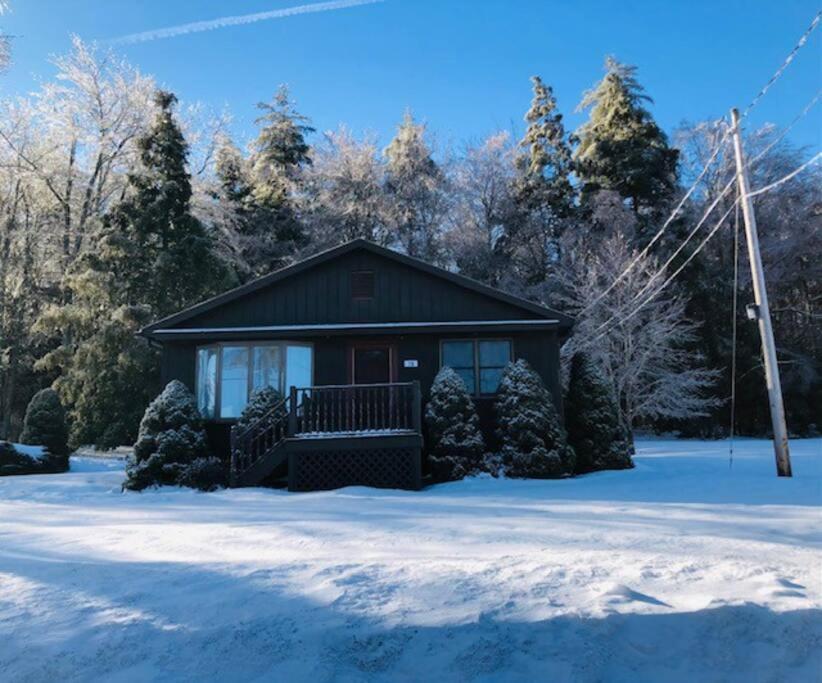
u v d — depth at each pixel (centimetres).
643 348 2456
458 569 411
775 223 2986
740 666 293
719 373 2733
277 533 587
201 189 2803
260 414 1204
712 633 316
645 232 2964
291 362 1364
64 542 569
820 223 2953
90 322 2148
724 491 899
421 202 3297
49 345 2733
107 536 595
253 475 1130
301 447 1111
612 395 1402
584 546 505
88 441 1970
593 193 3127
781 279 2980
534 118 3588
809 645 309
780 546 494
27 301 2597
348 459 1129
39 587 405
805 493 846
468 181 3353
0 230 2528
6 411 2544
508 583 381
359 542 538
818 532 558
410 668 288
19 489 1152
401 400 1342
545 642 304
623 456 1350
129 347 1998
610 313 2445
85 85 2531
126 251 2148
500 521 643
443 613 335
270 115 3634
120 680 282
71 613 355
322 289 1408
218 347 1358
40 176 2483
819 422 2808
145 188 2258
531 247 3294
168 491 1109
